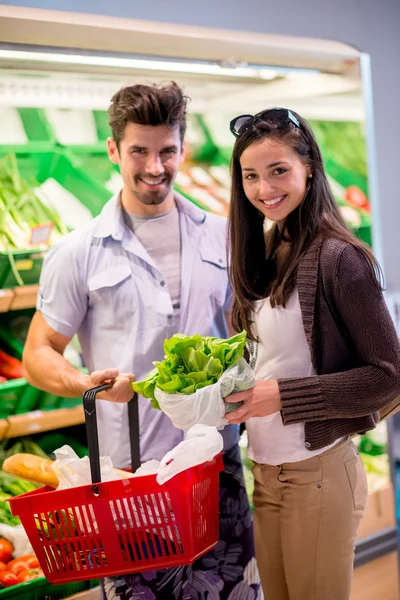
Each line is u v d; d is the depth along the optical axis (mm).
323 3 4473
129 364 2225
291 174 1835
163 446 2273
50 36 2189
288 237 1958
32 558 2428
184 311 2277
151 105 2100
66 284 2240
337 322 1853
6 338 2521
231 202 2008
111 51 2312
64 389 2158
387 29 4902
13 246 2457
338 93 2889
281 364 1917
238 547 2250
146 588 2117
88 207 2627
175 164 2203
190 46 2428
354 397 1784
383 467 2965
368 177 2975
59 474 1862
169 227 2312
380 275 1841
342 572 1966
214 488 1854
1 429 2385
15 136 2488
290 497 1953
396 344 1809
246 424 2049
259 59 2588
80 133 2602
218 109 2887
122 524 1706
